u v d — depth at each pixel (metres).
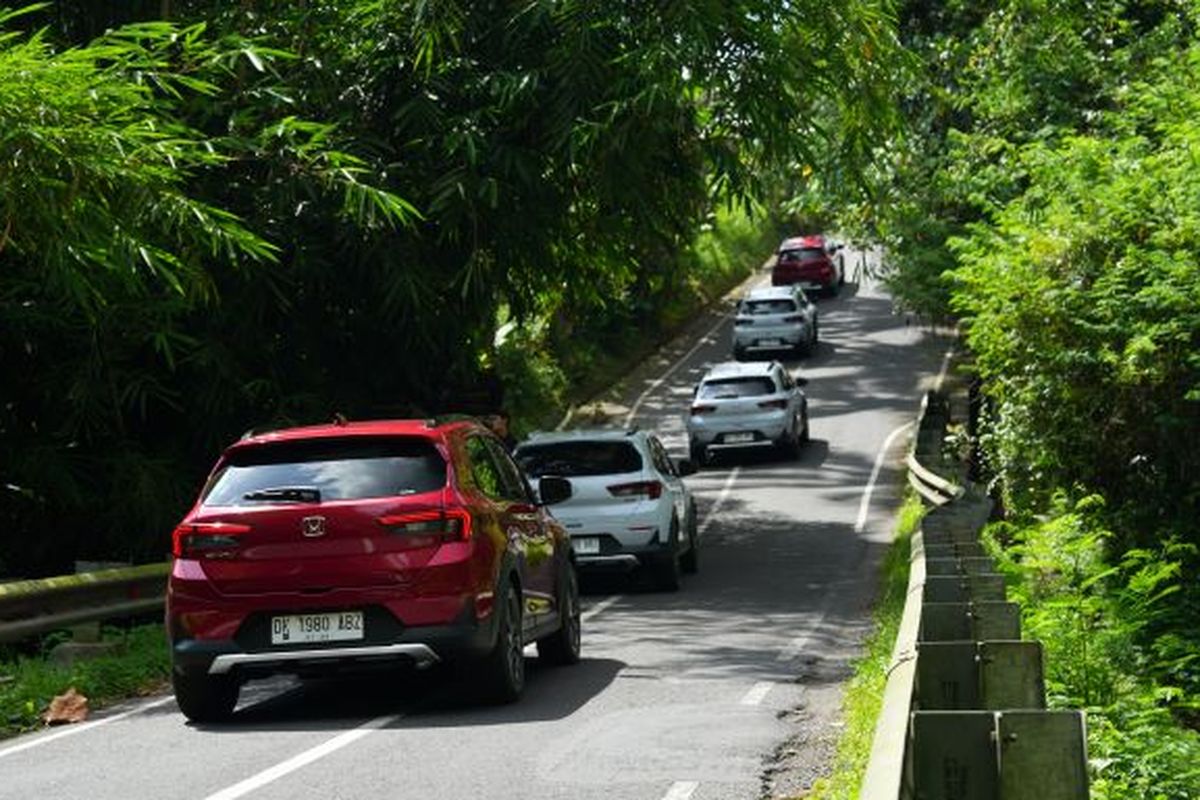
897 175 43.44
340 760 13.47
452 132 30.16
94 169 20.62
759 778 12.31
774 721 15.01
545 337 68.88
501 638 15.89
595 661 19.78
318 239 31.36
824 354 76.25
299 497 15.49
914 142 43.25
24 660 19.95
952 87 43.50
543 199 32.75
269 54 25.83
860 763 12.46
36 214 21.22
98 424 30.02
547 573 18.12
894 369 71.00
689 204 36.00
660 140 31.95
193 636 15.49
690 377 74.94
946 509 24.38
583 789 11.95
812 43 32.16
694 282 95.62
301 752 13.94
